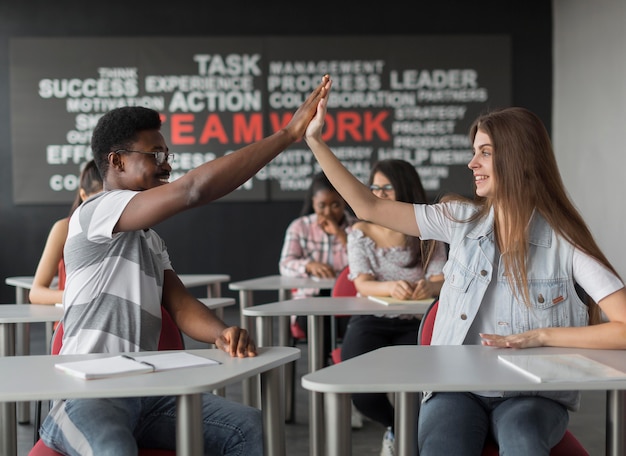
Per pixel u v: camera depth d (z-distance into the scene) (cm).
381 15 755
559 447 182
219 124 751
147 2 748
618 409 161
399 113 754
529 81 763
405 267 323
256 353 183
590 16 667
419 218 211
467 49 753
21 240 746
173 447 182
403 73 753
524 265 195
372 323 307
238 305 766
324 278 412
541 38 761
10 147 744
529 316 197
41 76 741
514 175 197
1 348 276
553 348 189
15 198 744
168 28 749
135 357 179
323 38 750
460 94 754
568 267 196
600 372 160
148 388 150
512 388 154
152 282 195
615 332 185
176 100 748
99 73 745
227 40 748
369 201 211
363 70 752
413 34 757
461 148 754
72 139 745
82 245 188
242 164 180
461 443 174
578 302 197
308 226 446
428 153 755
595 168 666
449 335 201
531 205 197
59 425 171
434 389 154
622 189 612
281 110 753
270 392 181
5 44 740
